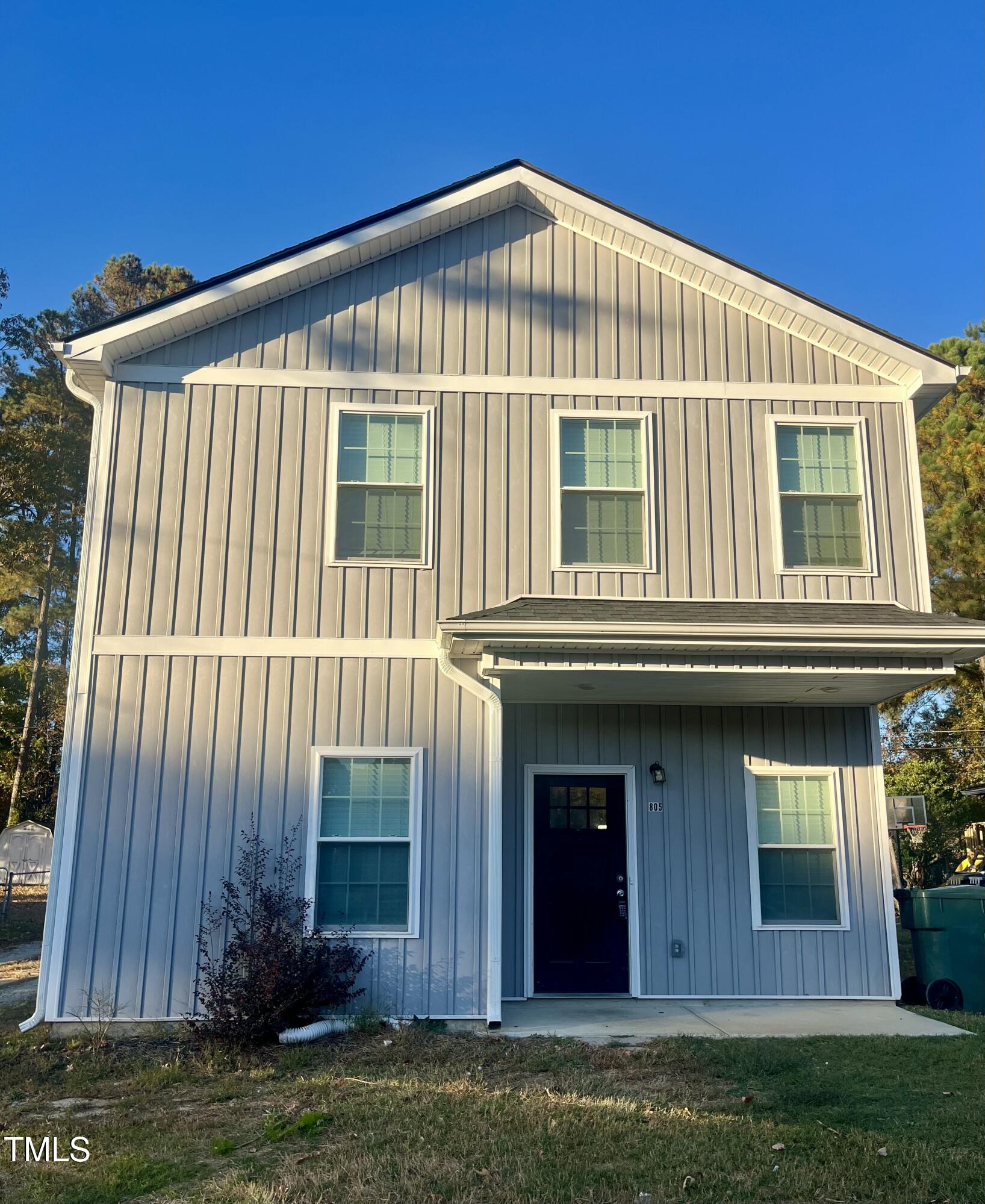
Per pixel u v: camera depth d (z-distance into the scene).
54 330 36.09
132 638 9.55
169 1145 5.63
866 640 8.85
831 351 10.92
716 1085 6.69
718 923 10.09
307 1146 5.58
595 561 10.23
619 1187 4.89
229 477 9.98
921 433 28.34
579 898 10.22
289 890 9.19
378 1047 7.92
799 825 10.39
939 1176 4.95
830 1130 5.68
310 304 10.45
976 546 20.92
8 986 11.39
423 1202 4.73
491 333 10.61
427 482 10.17
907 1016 9.12
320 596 9.82
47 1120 6.20
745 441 10.63
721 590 10.27
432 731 9.63
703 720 10.56
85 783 9.23
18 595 34.59
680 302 10.88
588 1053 7.63
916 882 23.92
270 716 9.53
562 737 10.46
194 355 10.20
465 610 9.94
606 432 10.54
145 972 8.91
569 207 10.72
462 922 9.24
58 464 30.61
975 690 23.42
